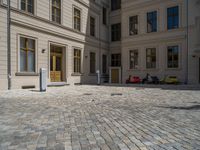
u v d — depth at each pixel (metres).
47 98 11.58
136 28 27.28
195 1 22.41
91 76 27.02
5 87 15.89
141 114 7.21
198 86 19.58
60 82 21.58
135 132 5.12
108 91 15.71
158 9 25.20
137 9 27.03
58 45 21.41
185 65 23.06
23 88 17.34
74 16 24.25
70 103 9.74
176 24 23.98
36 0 18.69
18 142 4.48
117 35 31.31
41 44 19.25
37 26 18.75
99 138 4.69
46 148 4.12
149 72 25.81
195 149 4.00
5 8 15.95
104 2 30.66
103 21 31.09
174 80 23.02
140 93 14.06
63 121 6.27
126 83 26.69
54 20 21.14
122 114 7.23
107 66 31.34
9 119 6.55
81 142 4.44
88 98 11.55
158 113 7.37
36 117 6.82
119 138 4.68
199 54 22.09
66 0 22.50
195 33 22.42
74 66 24.06
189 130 5.27
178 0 23.59
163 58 24.75
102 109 8.19
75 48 24.06
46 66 19.81
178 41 23.61
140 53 26.69
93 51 27.75
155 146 4.16
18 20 16.94
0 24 15.61
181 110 7.90
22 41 17.53
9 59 16.12
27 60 17.91
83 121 6.26
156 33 25.30
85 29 26.02
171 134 4.95
